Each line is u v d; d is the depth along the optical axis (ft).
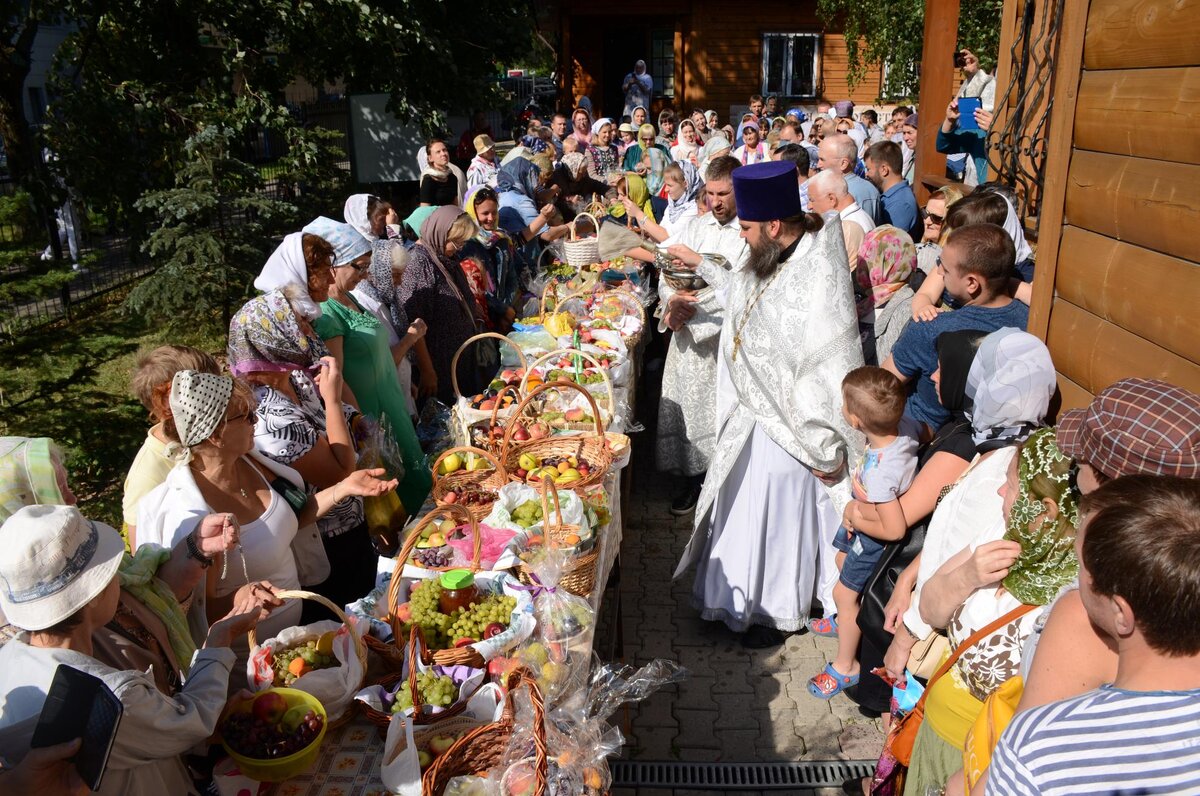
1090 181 8.63
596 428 11.76
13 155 27.40
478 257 18.47
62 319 19.11
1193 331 6.75
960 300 10.85
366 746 6.95
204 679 6.35
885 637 9.91
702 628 14.34
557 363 15.61
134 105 26.91
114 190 25.85
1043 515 6.26
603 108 66.95
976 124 19.80
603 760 7.18
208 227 24.27
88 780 4.69
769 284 12.57
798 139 39.60
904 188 19.88
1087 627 5.14
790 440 12.66
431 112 37.58
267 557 8.41
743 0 60.80
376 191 40.09
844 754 11.43
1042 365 8.05
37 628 5.60
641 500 19.33
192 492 7.97
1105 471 5.48
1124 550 4.23
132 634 6.77
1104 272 8.28
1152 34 7.41
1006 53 15.12
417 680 7.03
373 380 12.53
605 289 20.51
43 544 5.56
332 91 47.60
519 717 6.81
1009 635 6.47
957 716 6.91
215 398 7.86
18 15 27.20
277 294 9.97
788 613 13.64
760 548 13.38
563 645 7.93
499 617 7.90
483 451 10.60
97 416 14.96
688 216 21.04
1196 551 4.06
